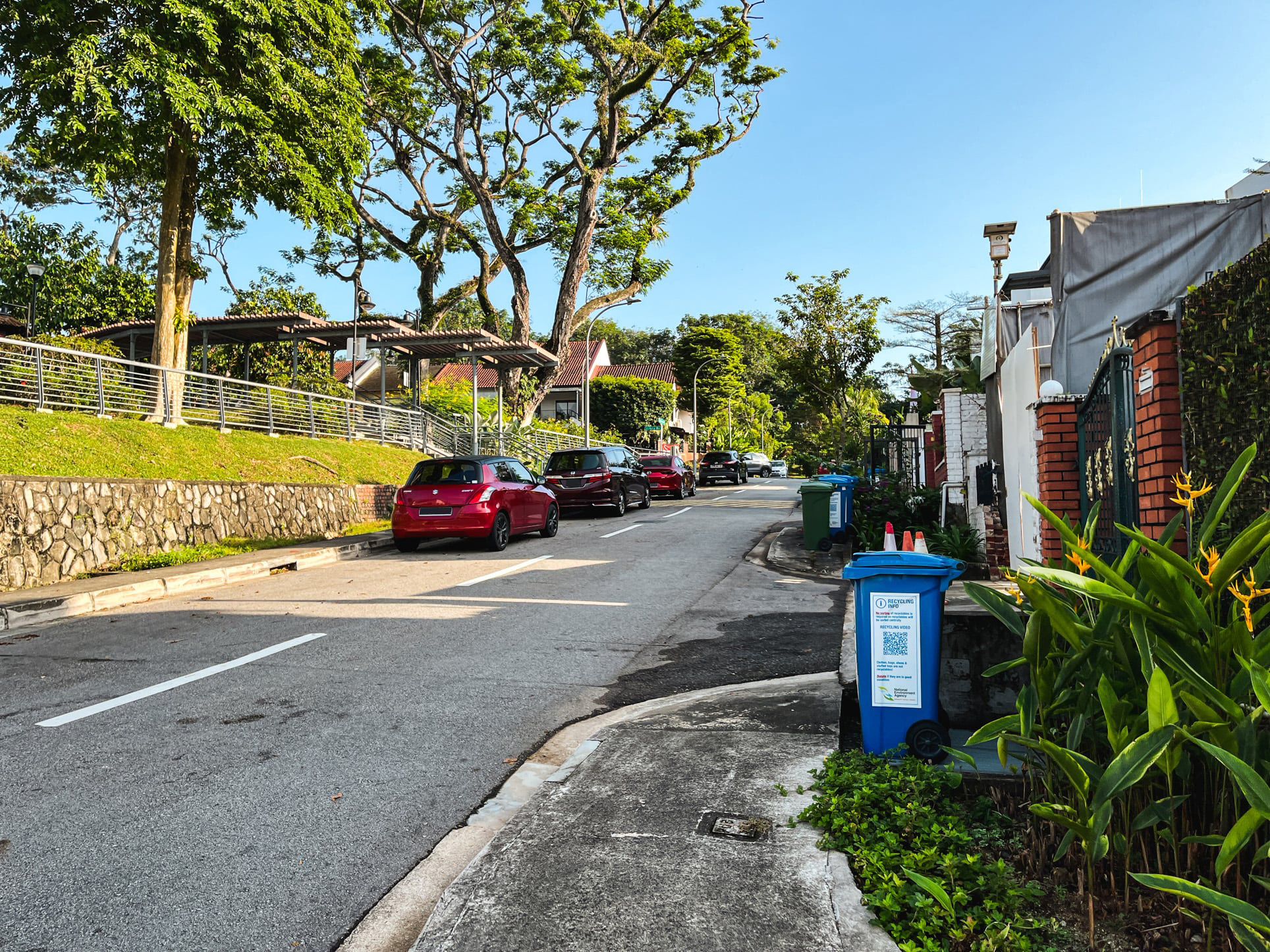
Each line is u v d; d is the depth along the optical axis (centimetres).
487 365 3359
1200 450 410
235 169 1905
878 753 386
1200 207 891
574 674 623
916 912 257
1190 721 267
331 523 1825
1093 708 294
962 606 504
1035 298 1349
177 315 1988
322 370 3244
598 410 5750
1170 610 253
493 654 684
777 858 304
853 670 570
